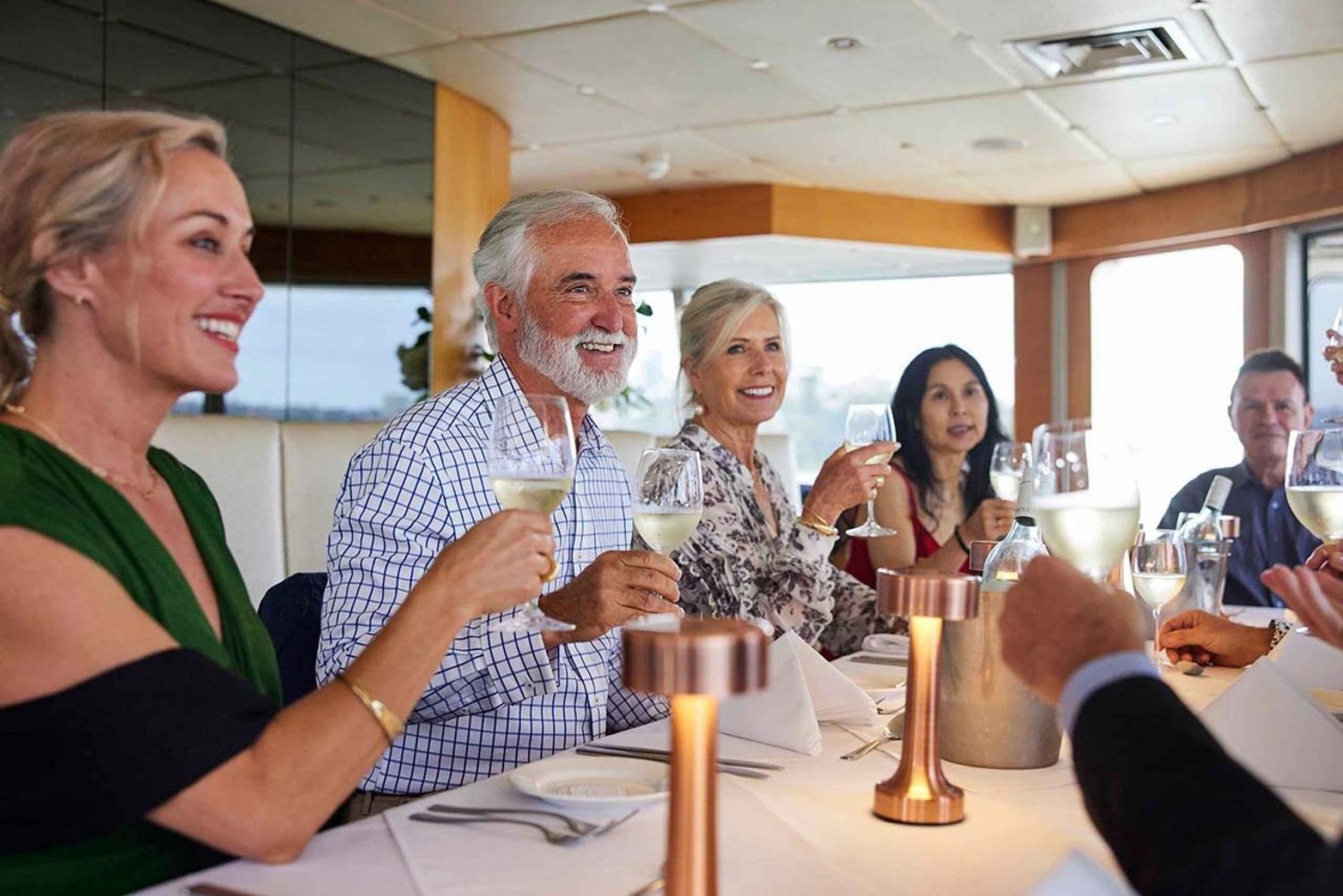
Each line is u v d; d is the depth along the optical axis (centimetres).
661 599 151
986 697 128
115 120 105
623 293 198
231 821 93
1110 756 71
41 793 92
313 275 540
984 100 623
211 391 109
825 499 231
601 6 493
